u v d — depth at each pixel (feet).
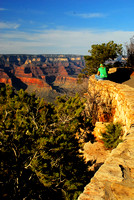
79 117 25.17
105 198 6.64
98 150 27.27
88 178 22.40
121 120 23.72
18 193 17.46
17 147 17.71
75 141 23.70
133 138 11.68
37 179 19.60
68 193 20.57
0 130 18.88
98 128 29.94
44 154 18.69
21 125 19.84
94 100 36.47
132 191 6.95
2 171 16.80
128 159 9.18
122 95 22.89
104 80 35.01
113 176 7.80
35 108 25.53
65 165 21.59
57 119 25.17
